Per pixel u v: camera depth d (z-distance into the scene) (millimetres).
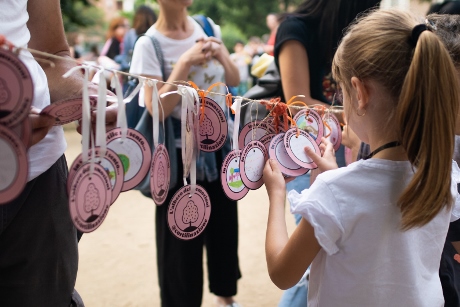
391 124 1068
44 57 1242
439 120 982
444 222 1170
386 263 1069
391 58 1037
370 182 1053
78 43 11164
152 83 1027
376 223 1045
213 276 2287
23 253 1099
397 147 1073
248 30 23219
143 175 1029
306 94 1939
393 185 1059
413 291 1087
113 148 963
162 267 2100
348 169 1069
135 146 1003
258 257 3080
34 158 1075
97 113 907
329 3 1894
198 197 1191
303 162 1349
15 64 799
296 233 1083
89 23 7750
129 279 2770
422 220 1009
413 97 983
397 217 1058
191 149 1145
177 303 2105
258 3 23250
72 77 1217
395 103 1054
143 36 2027
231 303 2355
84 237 3373
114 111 1041
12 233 1083
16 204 1068
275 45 1976
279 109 1346
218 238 2219
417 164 1019
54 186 1144
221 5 23391
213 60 2076
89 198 910
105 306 2477
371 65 1049
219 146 1223
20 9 1050
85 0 7660
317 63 1965
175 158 1938
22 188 819
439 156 991
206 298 2596
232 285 2287
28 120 826
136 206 4105
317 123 1442
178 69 1938
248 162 1266
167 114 1913
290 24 1947
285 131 1354
